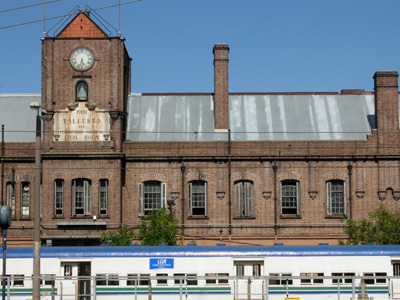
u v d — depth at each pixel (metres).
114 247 33.84
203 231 45.19
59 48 45.59
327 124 48.25
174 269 33.09
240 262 33.41
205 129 47.84
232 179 45.56
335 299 32.81
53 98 45.19
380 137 45.94
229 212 45.19
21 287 32.91
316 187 45.62
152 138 47.25
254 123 48.25
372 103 49.81
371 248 33.62
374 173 45.78
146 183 45.75
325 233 45.25
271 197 45.56
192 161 45.69
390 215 41.62
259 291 32.91
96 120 45.09
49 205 44.34
